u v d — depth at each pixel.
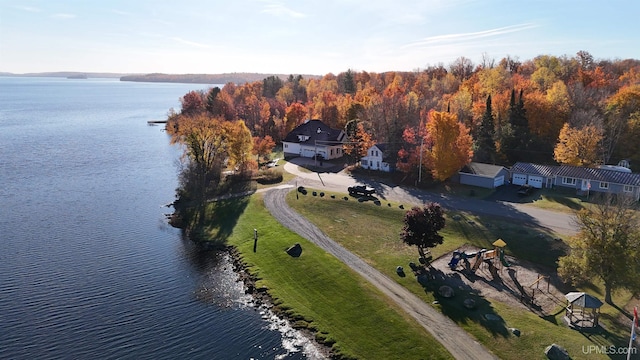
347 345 33.91
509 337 32.62
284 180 77.81
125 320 36.59
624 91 87.38
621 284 35.69
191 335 35.00
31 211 63.03
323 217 59.00
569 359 29.70
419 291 39.97
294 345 34.25
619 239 35.59
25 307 37.78
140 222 60.34
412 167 74.69
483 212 59.41
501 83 121.06
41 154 105.31
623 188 64.31
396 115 93.69
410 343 32.97
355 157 86.94
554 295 39.12
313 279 43.34
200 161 69.06
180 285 43.34
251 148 80.44
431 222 43.75
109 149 114.81
